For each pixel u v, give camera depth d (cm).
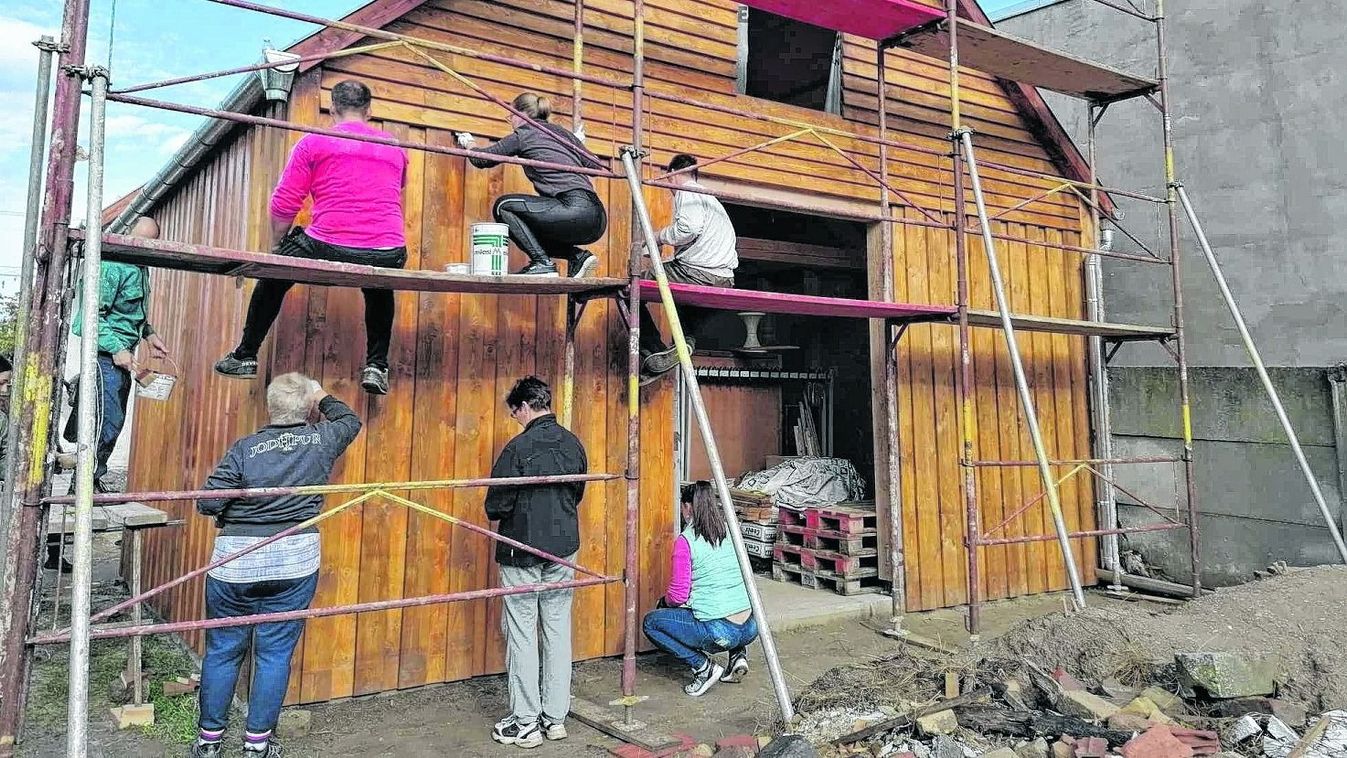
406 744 401
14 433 292
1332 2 716
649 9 575
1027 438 745
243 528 342
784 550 728
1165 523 761
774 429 905
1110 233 806
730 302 499
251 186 474
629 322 443
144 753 377
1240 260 767
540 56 532
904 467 671
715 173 589
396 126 483
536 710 404
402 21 489
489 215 506
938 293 698
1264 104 757
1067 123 912
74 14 301
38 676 482
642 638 548
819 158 643
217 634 345
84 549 263
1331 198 711
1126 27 861
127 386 493
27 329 302
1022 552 734
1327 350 707
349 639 454
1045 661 412
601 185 547
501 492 408
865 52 680
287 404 359
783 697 346
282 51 441
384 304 424
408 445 476
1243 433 716
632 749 391
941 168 714
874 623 631
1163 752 309
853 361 901
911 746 339
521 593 396
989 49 607
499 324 512
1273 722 335
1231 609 446
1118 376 795
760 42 671
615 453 546
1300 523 680
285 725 403
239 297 475
